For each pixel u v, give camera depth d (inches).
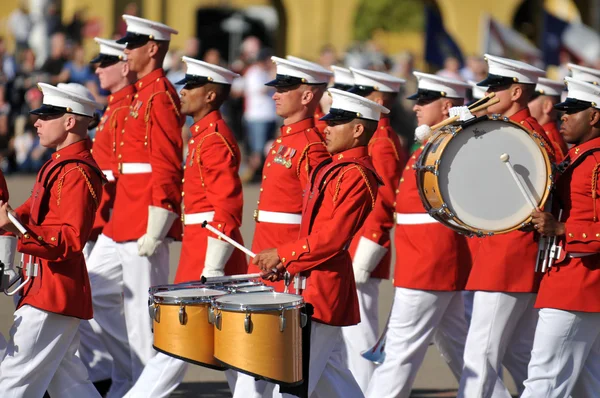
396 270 871.7
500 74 836.0
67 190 735.1
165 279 914.7
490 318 813.2
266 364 671.8
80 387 772.6
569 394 754.8
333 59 2298.2
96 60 991.0
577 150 754.8
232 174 834.2
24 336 740.7
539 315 763.4
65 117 758.5
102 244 940.6
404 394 860.0
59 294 740.7
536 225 740.7
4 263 781.9
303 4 2957.7
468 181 741.9
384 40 3609.7
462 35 2972.4
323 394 753.0
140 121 918.4
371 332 919.7
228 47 3161.9
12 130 2059.5
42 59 2194.9
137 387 826.2
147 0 2827.3
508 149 746.2
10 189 1834.4
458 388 877.2
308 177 826.2
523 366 863.1
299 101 839.7
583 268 745.6
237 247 792.3
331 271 733.3
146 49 934.4
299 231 783.7
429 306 856.3
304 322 689.0
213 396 922.7
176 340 711.1
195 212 847.1
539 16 3166.8
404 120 1980.8
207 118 849.5
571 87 763.4
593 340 755.4
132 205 915.4
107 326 932.0
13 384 742.5
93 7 2694.4
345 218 715.4
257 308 668.1
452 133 740.0
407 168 881.5
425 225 858.8
